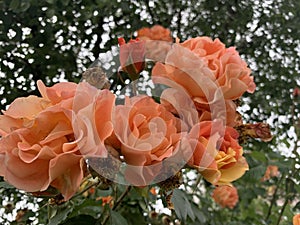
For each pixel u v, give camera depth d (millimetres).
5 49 1452
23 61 1485
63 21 1551
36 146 370
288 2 1776
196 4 1768
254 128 496
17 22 1492
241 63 476
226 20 1786
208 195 1671
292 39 1845
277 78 1827
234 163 433
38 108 405
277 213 1365
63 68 1539
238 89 458
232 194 1445
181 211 564
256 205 1618
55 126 377
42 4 1452
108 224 544
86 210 773
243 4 1760
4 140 380
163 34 991
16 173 374
